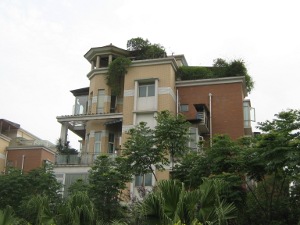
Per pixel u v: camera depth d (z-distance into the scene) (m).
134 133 19.41
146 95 30.59
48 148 43.69
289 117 15.32
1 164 42.28
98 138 32.38
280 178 16.88
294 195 18.53
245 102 32.38
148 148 18.47
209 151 17.67
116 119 31.95
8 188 24.28
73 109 36.97
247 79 34.00
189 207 10.45
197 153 19.09
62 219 13.55
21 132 50.84
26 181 24.78
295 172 14.18
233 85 31.22
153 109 29.75
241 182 15.73
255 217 16.88
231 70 33.00
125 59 31.75
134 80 31.02
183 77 32.84
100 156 20.80
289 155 13.75
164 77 30.59
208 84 31.67
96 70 34.12
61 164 30.45
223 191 14.60
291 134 14.75
